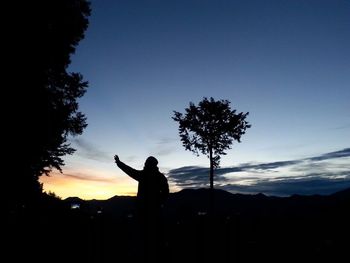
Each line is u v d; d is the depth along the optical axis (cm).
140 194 604
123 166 625
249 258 1048
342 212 1670
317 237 1287
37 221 1603
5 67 1833
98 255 1071
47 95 2116
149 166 621
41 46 2016
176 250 1162
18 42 1878
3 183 1812
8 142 1848
